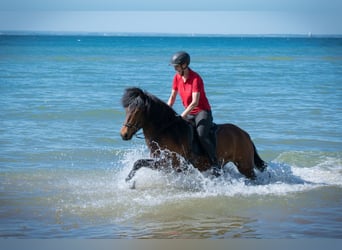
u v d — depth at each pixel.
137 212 8.05
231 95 23.02
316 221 7.71
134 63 45.94
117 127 15.22
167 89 24.58
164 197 8.80
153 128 8.49
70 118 16.44
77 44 114.25
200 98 8.81
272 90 25.47
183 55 8.62
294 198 8.91
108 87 25.52
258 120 16.67
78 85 26.41
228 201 8.65
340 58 61.38
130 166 10.67
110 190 9.24
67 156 11.88
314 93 24.53
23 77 30.67
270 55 68.19
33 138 13.54
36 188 9.34
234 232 7.20
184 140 8.58
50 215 7.88
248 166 9.49
